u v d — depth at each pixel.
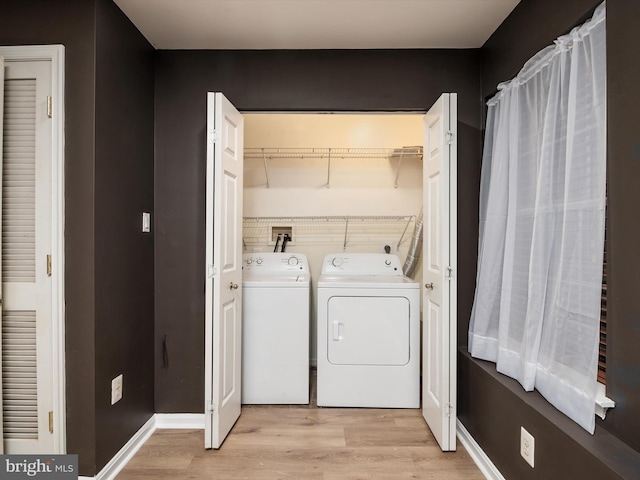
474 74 2.30
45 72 1.66
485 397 1.84
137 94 2.08
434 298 2.10
